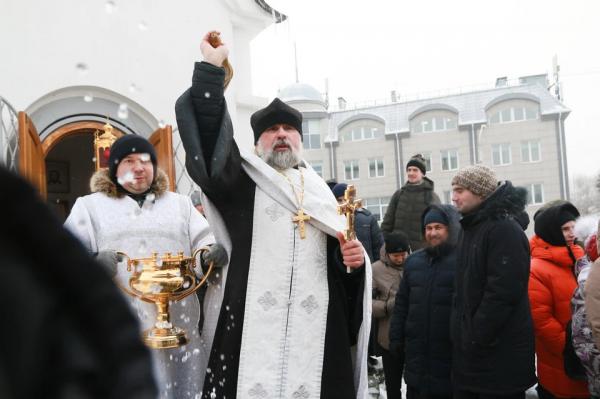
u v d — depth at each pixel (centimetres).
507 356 276
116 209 245
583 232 310
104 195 249
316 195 231
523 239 281
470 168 299
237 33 730
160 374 225
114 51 575
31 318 34
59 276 36
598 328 234
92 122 564
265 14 732
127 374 36
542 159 3488
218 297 242
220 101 210
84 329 36
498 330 272
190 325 244
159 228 247
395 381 396
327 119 3653
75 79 546
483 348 277
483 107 3559
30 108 525
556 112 3472
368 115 3625
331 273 229
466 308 287
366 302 228
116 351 36
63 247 36
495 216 284
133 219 244
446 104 3578
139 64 594
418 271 343
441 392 322
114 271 212
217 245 230
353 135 3631
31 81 520
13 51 512
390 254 409
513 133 3522
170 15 624
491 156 3538
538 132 3497
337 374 215
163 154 577
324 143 3619
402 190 575
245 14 712
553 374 326
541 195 3484
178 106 209
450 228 338
